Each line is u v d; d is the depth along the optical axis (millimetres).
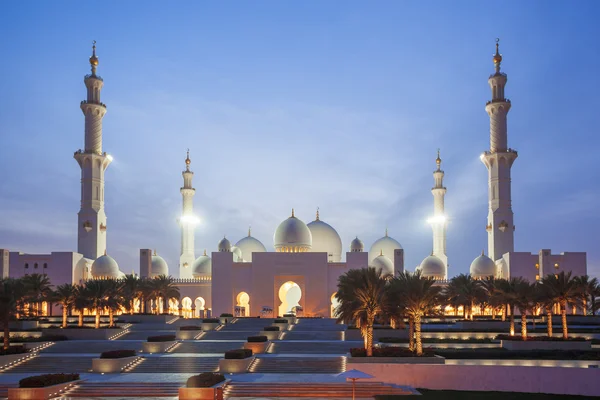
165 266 136625
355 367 54312
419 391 50219
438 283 120562
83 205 120875
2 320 67750
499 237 119062
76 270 115375
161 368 60906
